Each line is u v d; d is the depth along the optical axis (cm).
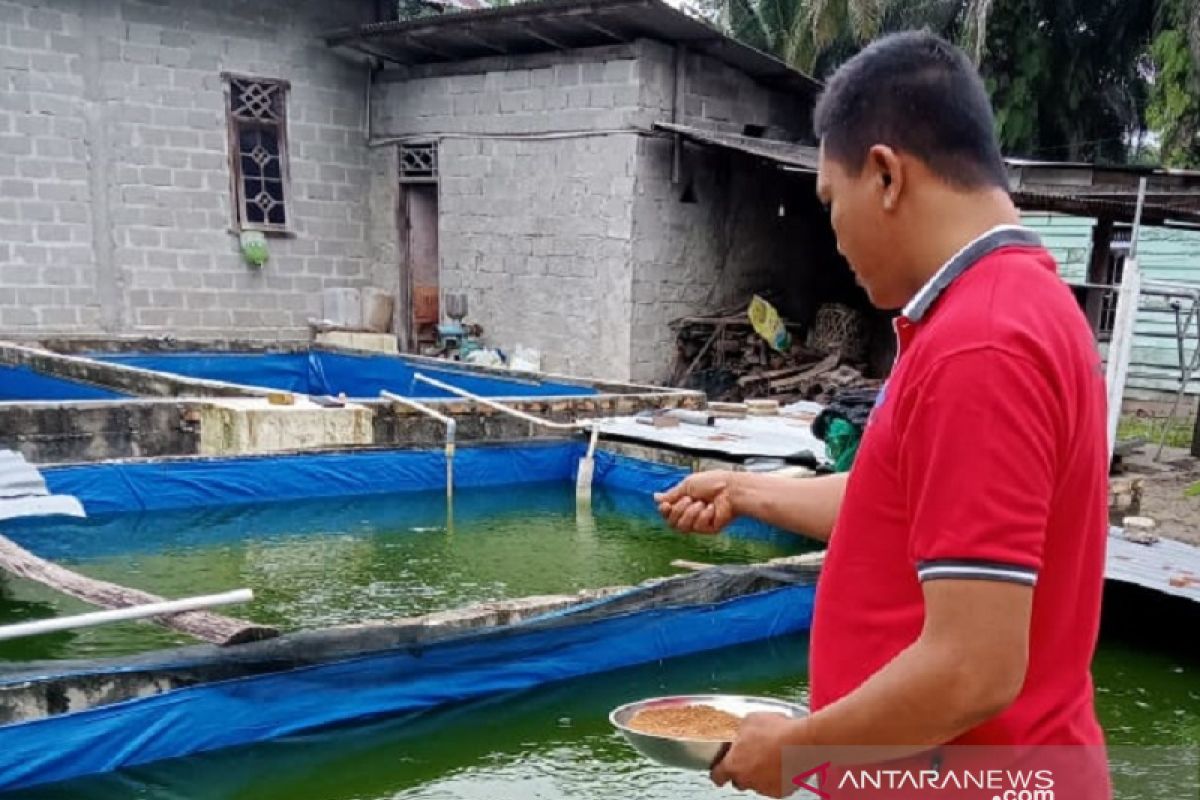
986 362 96
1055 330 100
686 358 1137
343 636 358
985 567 93
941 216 111
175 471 640
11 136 1084
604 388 895
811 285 1283
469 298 1226
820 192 122
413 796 329
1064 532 103
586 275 1115
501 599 513
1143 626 502
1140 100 1478
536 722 385
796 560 480
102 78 1130
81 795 315
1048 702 106
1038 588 104
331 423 707
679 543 629
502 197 1181
